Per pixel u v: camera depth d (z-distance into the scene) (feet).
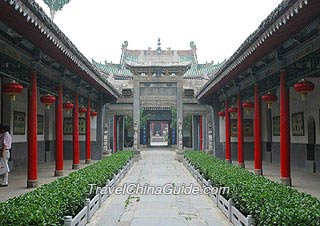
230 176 44.27
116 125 155.84
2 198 44.34
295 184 53.88
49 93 63.57
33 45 48.52
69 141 110.73
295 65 49.26
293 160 78.69
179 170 88.02
